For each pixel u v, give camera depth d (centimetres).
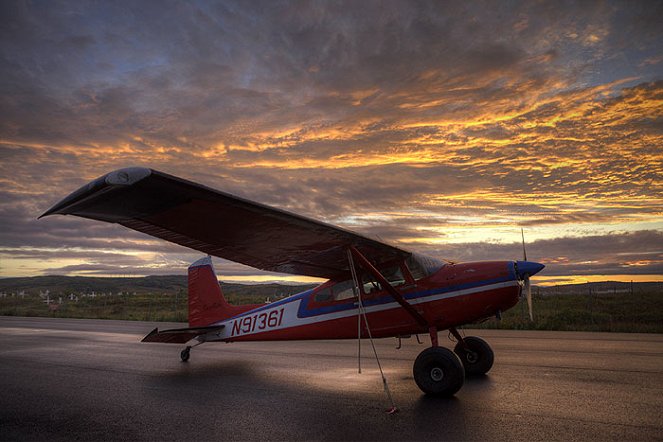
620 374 664
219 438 411
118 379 715
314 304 743
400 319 654
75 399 577
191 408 523
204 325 893
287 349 1074
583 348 947
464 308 612
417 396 560
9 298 7175
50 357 979
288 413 492
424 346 1084
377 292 677
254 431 429
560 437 390
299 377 710
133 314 2788
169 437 417
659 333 1275
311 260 652
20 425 463
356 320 691
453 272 635
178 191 402
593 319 1631
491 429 416
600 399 519
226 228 517
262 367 816
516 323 1546
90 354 1027
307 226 521
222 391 614
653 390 562
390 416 471
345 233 553
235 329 848
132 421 473
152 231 504
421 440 391
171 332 805
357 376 710
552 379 637
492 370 714
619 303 2636
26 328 1791
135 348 1139
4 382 696
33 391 629
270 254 624
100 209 411
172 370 799
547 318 1658
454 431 413
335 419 464
